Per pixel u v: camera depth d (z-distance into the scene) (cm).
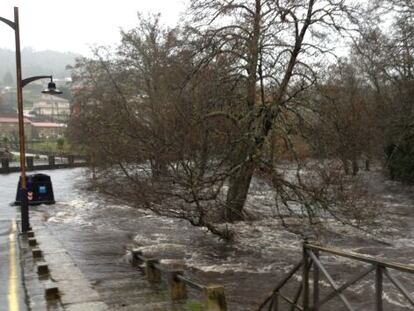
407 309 1001
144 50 3384
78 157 6562
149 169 1627
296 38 1805
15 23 1697
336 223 1944
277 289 665
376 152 3775
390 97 3762
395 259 1485
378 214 1886
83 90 4228
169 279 924
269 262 1429
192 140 1500
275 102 1741
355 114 2147
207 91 1717
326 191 1711
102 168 2562
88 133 2378
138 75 3359
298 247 1609
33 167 5431
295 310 734
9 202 2809
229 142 1596
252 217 1944
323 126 1798
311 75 1845
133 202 1722
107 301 863
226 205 1691
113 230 1906
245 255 1510
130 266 1250
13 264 1203
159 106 1599
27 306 841
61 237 1747
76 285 984
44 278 1051
